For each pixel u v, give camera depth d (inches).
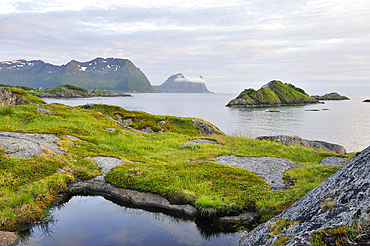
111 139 812.0
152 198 425.1
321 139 1999.3
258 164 569.0
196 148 786.2
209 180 464.4
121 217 372.5
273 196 381.7
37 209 365.4
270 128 2608.3
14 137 589.0
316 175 483.5
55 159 520.4
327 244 154.6
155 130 1421.0
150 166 549.0
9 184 406.3
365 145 1788.9
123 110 1759.4
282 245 184.1
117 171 504.7
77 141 688.4
